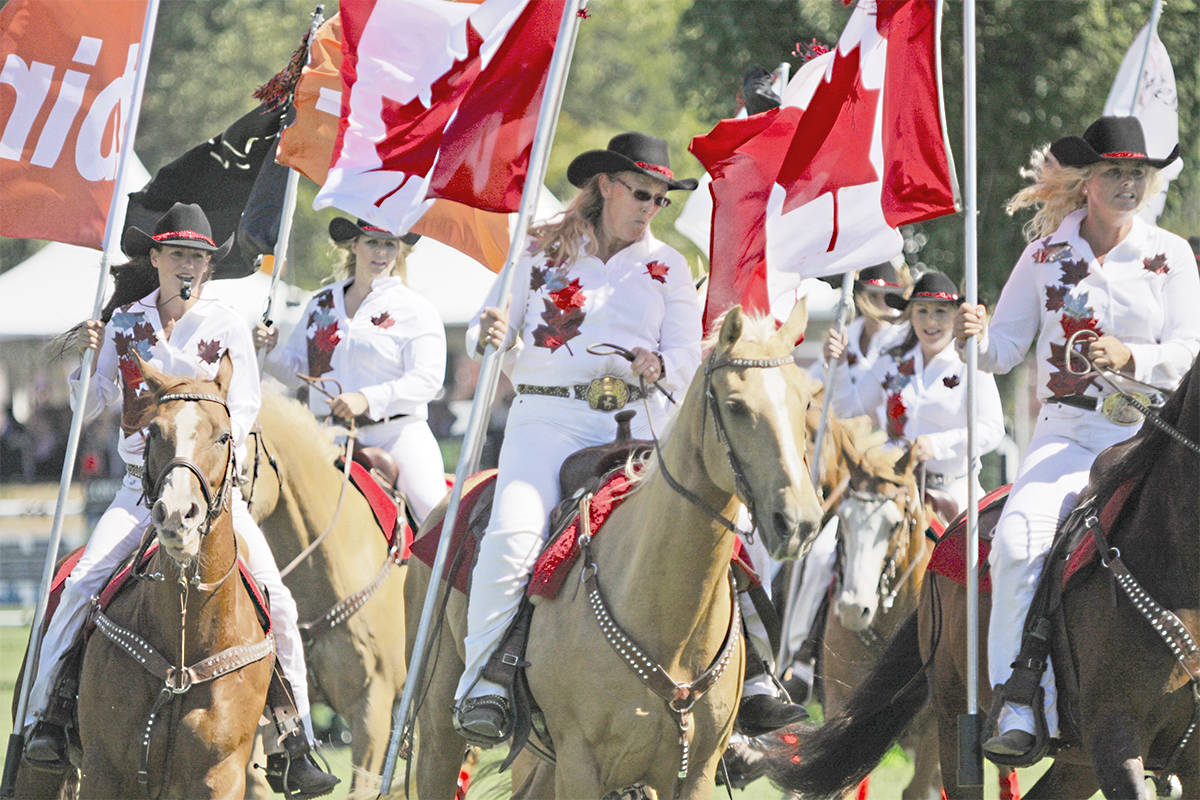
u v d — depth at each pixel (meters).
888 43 21.69
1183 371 19.38
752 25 47.03
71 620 20.34
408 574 22.61
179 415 18.22
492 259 26.45
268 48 95.25
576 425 19.98
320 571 25.48
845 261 22.22
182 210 21.91
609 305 20.00
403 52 22.09
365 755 25.34
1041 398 20.33
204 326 21.86
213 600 19.11
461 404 67.56
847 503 26.00
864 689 22.09
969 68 20.52
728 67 47.47
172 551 17.73
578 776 17.81
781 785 21.66
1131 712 17.58
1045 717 18.30
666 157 20.31
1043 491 19.34
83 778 19.44
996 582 19.00
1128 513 17.97
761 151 23.81
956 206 21.31
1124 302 19.70
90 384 22.59
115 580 20.09
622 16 100.06
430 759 21.02
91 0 23.80
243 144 27.36
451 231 26.42
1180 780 17.98
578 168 20.03
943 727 21.45
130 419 18.55
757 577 19.06
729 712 18.00
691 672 17.56
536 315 20.23
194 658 19.11
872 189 22.00
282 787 21.39
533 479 19.50
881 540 25.75
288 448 25.38
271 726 21.11
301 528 25.41
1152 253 19.84
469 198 21.73
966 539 20.59
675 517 17.12
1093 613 17.91
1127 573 17.61
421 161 21.84
